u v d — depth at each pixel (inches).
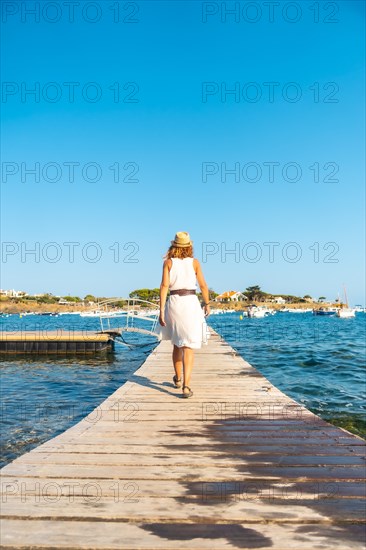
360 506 88.9
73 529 79.1
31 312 5275.6
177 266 203.3
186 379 207.3
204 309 217.8
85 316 4040.4
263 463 117.0
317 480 104.4
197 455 124.0
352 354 721.0
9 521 82.4
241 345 922.1
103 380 494.0
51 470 110.7
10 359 720.3
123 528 79.7
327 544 73.9
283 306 6574.8
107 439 139.5
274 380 456.1
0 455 221.8
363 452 127.1
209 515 84.5
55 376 527.5
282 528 79.9
